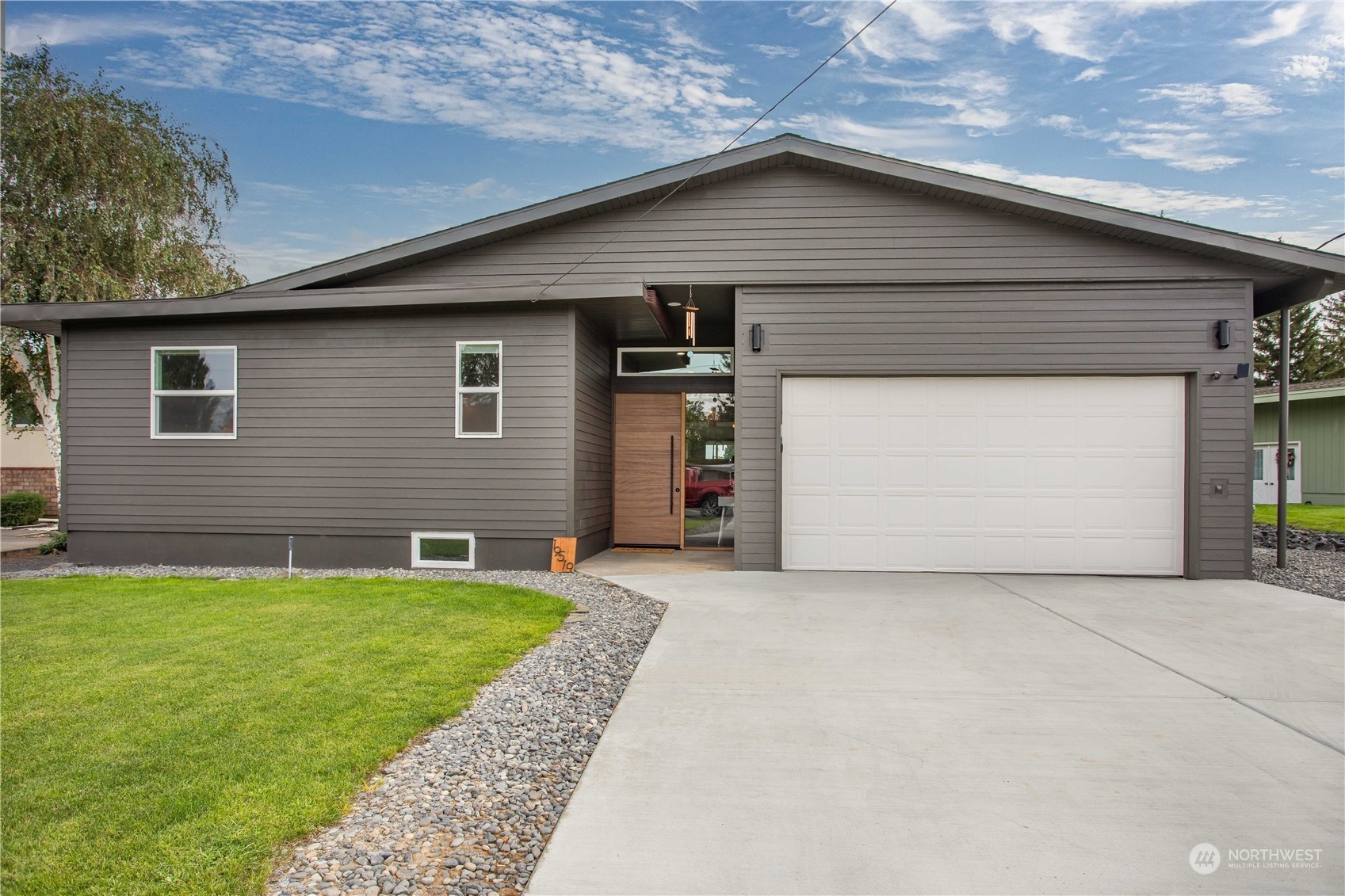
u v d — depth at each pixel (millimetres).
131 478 8891
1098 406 8102
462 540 8594
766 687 4234
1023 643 5148
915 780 3061
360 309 8617
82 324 8969
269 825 2555
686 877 2357
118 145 13961
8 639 5043
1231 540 7852
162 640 5004
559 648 4957
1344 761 3234
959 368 8164
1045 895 2260
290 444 8711
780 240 8391
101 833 2486
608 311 8719
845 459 8312
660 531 10656
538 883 2318
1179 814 2773
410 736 3389
